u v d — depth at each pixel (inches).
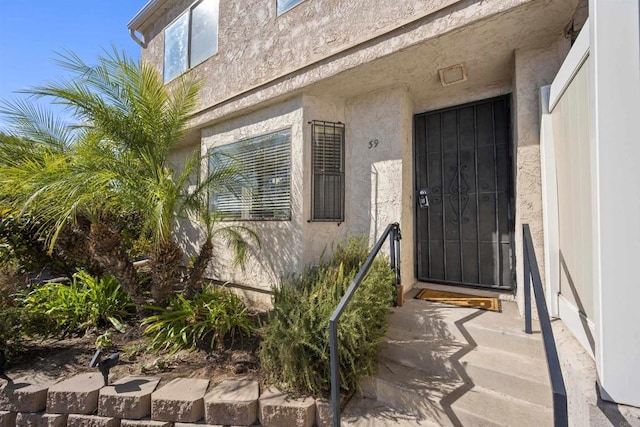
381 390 119.5
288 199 198.5
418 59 154.3
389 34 149.5
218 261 246.2
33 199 143.6
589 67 71.7
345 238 203.2
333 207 201.5
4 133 184.9
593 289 71.3
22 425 122.1
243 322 166.1
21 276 205.6
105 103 169.2
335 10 171.6
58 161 155.6
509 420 97.2
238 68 228.7
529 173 138.5
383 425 106.1
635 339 61.7
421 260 208.8
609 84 65.3
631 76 62.7
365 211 196.9
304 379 117.3
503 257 181.6
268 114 213.8
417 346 131.3
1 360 140.5
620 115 63.9
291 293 144.7
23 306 182.5
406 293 180.2
